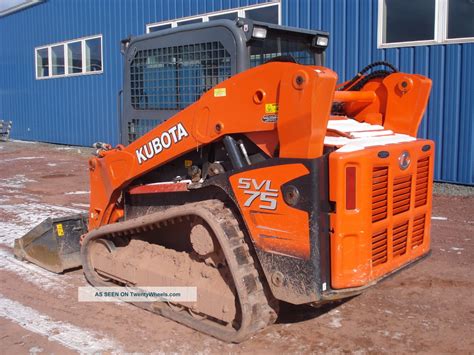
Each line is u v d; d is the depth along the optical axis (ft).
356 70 31.76
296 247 10.64
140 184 14.48
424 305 14.10
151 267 13.80
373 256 11.23
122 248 15.19
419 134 29.60
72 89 56.03
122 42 15.21
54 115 59.36
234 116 11.51
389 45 30.14
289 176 10.56
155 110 14.29
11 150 54.95
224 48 12.45
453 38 27.99
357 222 10.61
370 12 30.78
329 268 10.64
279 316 13.51
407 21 29.55
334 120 13.17
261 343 12.09
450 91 28.32
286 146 10.61
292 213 10.61
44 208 26.84
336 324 13.03
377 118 13.79
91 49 52.90
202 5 40.22
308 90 10.03
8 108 67.72
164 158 13.15
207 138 12.10
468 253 18.04
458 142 28.37
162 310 13.41
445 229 20.85
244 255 11.59
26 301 14.83
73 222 17.40
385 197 11.32
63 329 12.98
